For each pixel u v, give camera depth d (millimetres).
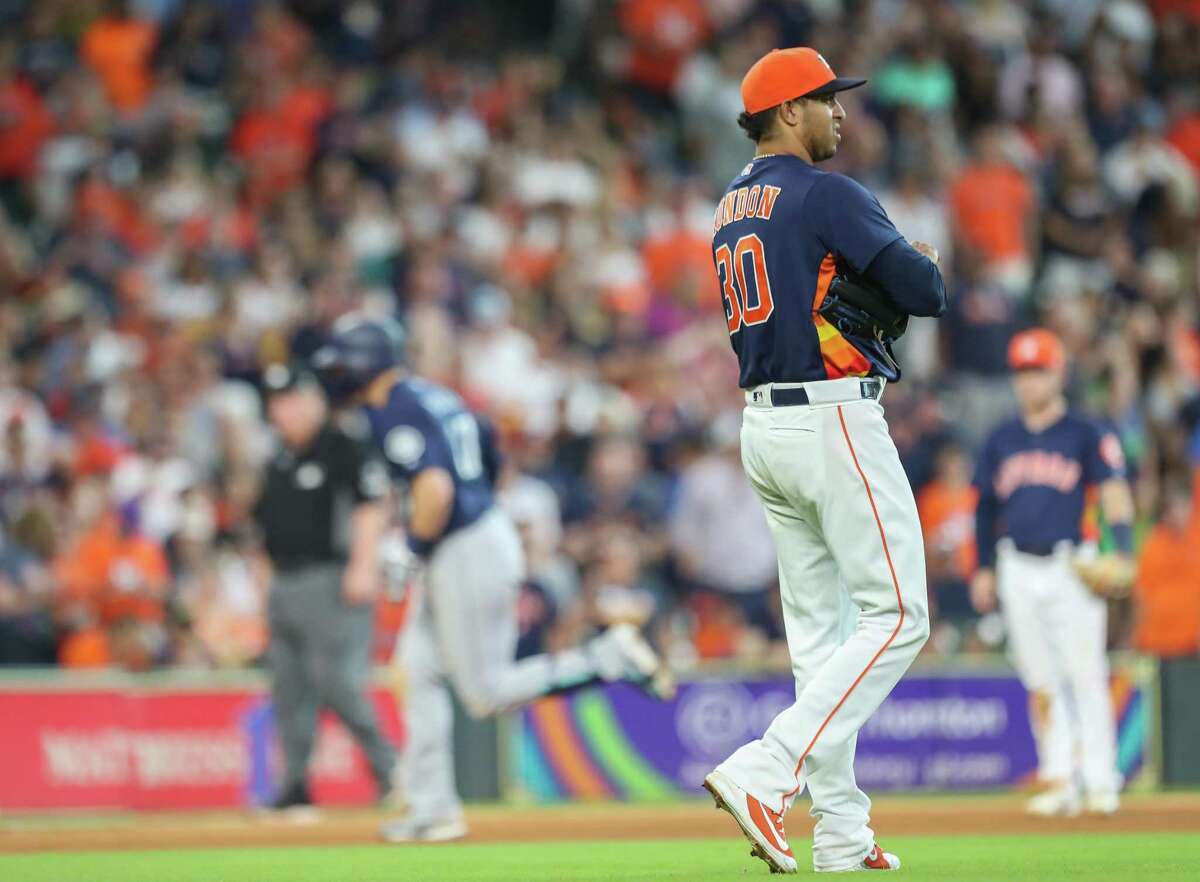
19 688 40625
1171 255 69562
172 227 61781
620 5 74875
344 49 73812
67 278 59844
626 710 44250
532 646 45719
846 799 20797
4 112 65188
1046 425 34969
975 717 45031
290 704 38219
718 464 51406
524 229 64312
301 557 37406
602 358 58188
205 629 45656
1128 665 44844
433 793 30844
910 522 20703
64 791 40688
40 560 45906
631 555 48281
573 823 34969
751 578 50750
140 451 51531
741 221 21141
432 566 30797
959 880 19547
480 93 70750
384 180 65812
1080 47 77062
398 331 31391
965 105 73625
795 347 20594
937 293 20312
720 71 71062
